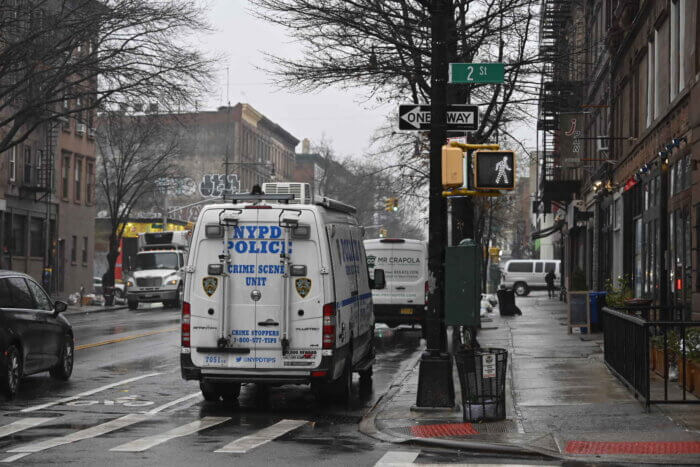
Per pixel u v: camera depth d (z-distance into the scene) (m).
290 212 16.61
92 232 74.94
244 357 16.53
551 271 79.94
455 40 26.25
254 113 123.88
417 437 13.55
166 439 13.55
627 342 17.53
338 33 27.70
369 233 135.25
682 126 27.00
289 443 13.41
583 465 11.69
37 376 22.02
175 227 81.31
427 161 38.66
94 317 48.47
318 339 16.47
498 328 35.88
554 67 30.36
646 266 33.81
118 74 41.56
